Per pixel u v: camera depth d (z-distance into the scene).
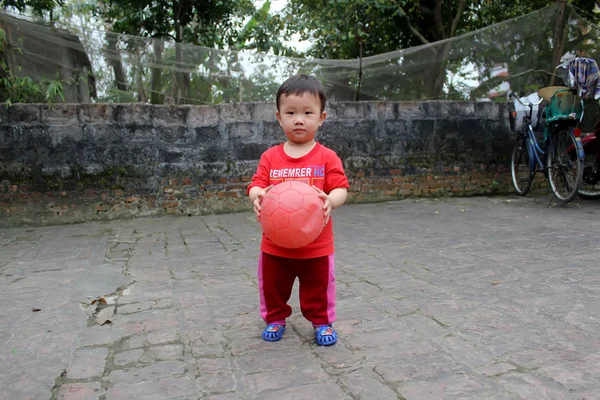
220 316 2.69
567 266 3.38
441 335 2.31
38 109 5.81
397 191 6.97
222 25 9.12
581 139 6.03
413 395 1.77
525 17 6.87
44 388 1.91
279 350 2.22
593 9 8.19
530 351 2.10
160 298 3.03
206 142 6.34
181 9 8.29
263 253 2.32
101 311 2.82
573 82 5.63
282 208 2.06
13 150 5.79
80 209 6.02
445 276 3.29
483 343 2.20
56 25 6.05
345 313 2.67
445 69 7.13
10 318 2.71
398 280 3.25
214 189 6.40
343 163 6.78
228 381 1.93
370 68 6.97
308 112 2.21
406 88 7.17
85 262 4.02
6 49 5.94
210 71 6.58
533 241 4.17
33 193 5.87
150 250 4.41
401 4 8.43
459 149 7.10
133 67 6.39
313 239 2.13
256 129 6.45
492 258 3.68
